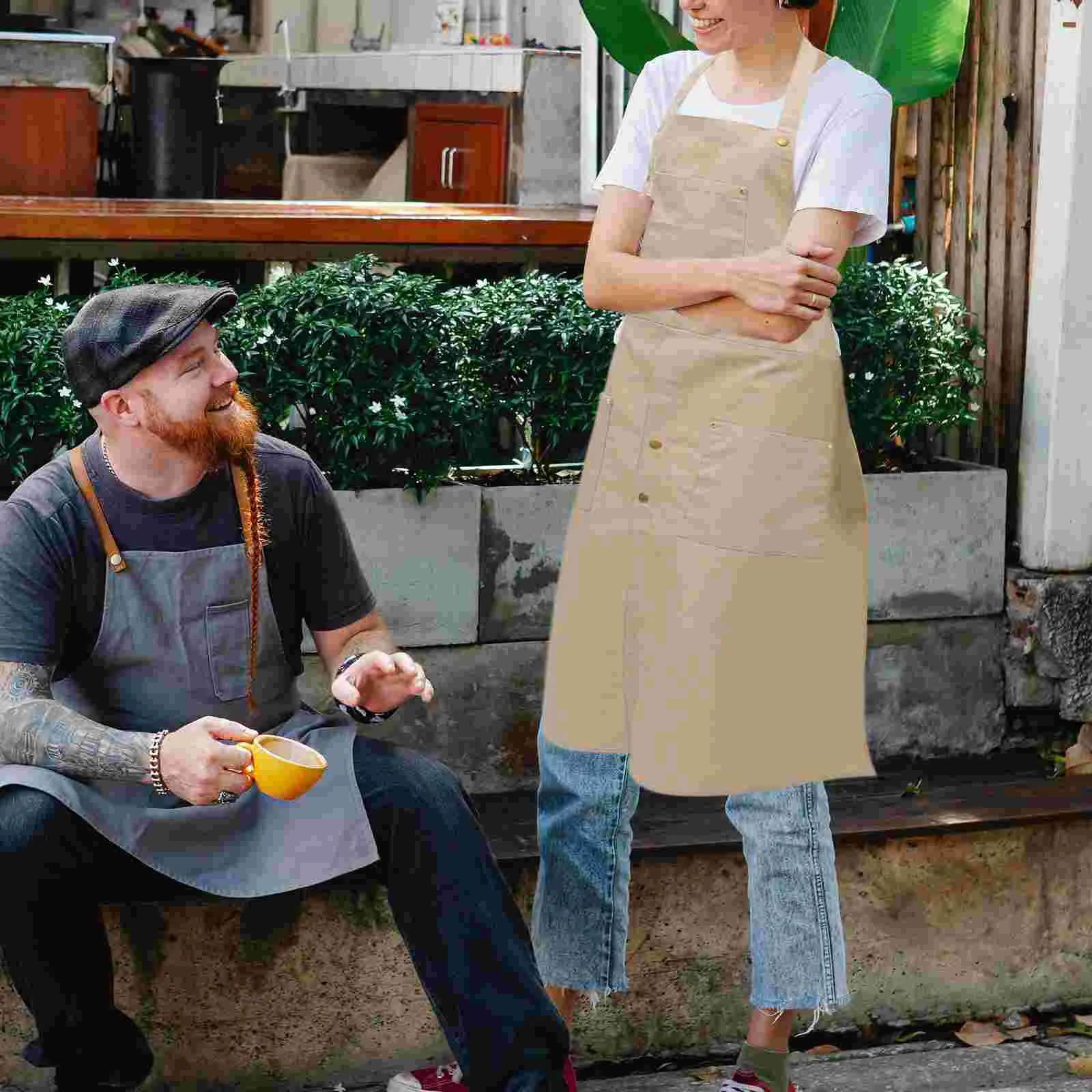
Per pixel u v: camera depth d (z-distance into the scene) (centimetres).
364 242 632
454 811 330
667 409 322
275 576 346
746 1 309
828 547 321
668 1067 425
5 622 322
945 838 442
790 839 354
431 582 467
